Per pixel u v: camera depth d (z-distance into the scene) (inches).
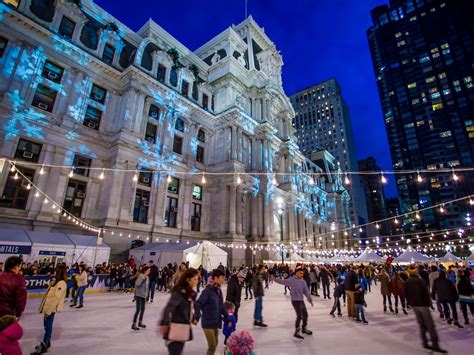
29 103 1000.2
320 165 3462.1
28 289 666.2
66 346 302.7
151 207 1249.4
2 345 157.5
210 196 1574.8
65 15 1176.2
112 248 1058.1
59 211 999.0
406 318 504.1
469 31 4867.1
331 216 3154.5
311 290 851.4
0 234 796.0
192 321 212.2
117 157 1143.6
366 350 308.8
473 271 848.3
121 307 562.9
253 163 1754.4
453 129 4490.7
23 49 1020.5
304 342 339.6
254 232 1603.1
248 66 2026.3
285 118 2208.4
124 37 1428.4
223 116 1684.3
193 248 1089.4
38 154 1005.2
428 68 5059.1
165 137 1390.3
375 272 1392.7
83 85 1173.7
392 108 5285.4
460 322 485.7
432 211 4244.6
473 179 4087.1
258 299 434.0
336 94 5777.6
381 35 5866.1
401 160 4913.9
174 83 1523.1
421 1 5565.9
